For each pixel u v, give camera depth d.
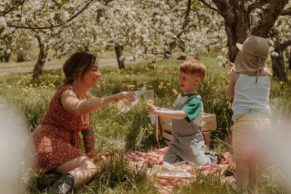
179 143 5.81
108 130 6.82
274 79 13.06
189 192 4.40
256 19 7.40
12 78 20.55
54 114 4.86
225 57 7.69
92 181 4.66
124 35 13.78
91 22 15.09
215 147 6.62
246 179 4.50
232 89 4.73
